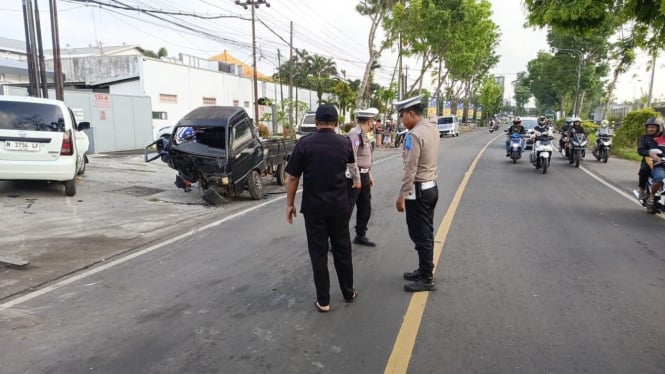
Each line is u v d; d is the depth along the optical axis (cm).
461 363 336
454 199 978
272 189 1175
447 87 5619
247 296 461
